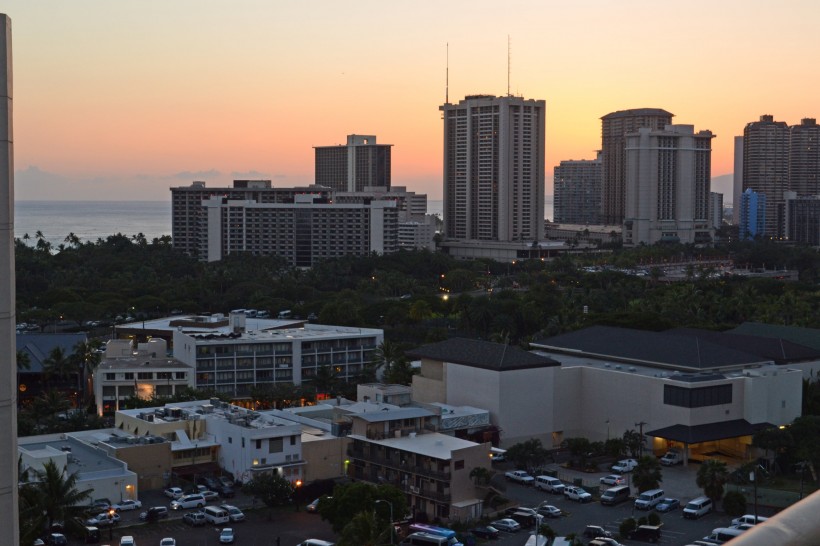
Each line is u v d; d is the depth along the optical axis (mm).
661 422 176500
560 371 187750
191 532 134375
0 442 43719
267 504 145375
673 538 131750
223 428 161000
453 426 173750
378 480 151125
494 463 170250
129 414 172500
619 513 144125
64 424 186625
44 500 117562
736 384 178125
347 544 114250
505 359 183500
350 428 163750
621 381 183500
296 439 156125
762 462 168875
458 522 139375
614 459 172375
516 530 136000
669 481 160750
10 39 43719
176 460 159375
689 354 191750
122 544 124875
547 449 185250
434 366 195250
